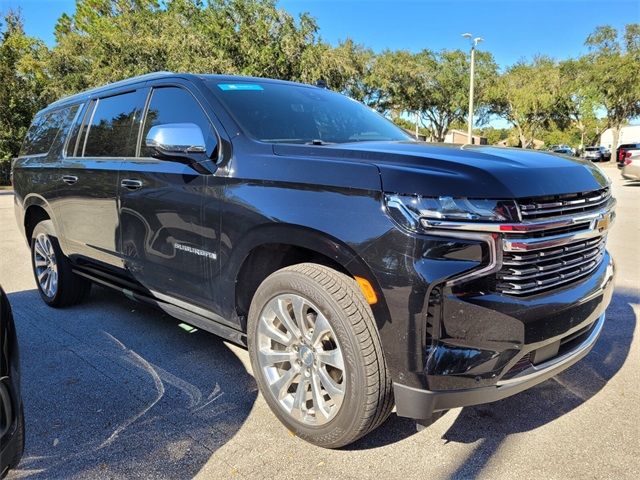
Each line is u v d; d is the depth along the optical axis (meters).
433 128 43.78
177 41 24.91
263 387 2.75
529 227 2.15
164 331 4.15
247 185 2.71
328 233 2.31
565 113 43.69
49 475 2.37
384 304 2.17
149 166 3.38
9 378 1.86
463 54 38.44
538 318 2.24
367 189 2.23
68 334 4.10
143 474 2.38
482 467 2.40
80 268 4.43
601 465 2.40
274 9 24.89
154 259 3.40
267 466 2.42
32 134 5.27
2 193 20.05
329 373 2.51
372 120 3.87
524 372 2.31
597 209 2.55
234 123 2.99
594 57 39.47
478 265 2.11
